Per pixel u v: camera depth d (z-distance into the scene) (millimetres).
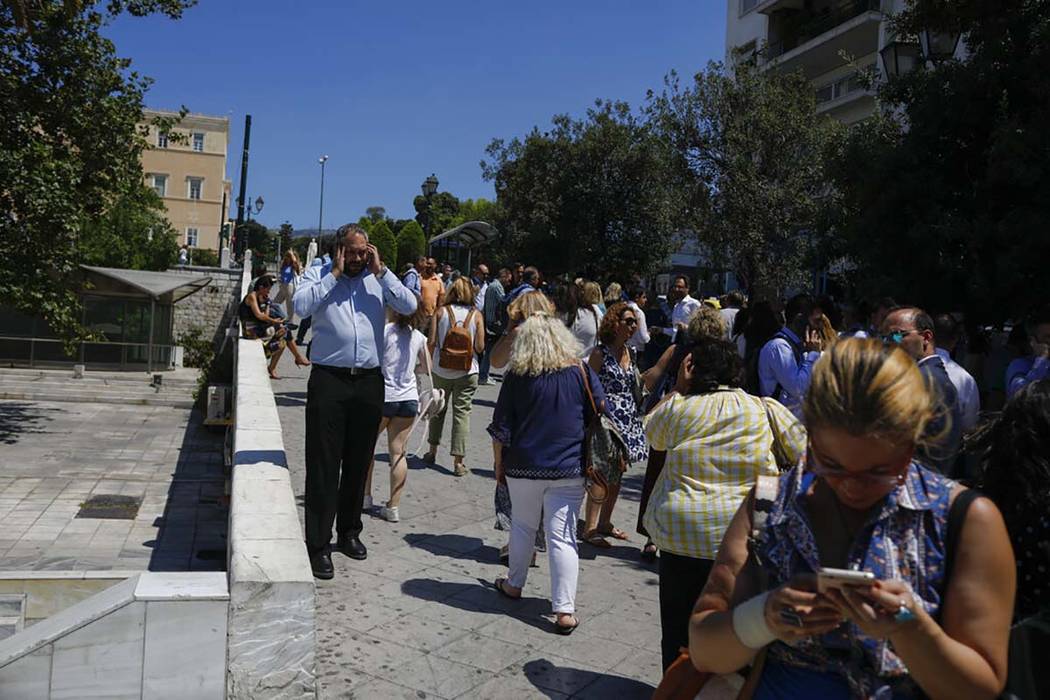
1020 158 9484
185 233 76250
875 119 11938
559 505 4988
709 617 1952
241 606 3416
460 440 8531
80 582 6473
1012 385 7207
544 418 4965
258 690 3430
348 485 5777
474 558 6098
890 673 1787
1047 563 2375
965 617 1707
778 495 1954
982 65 10289
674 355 6430
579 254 29875
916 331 5023
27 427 16734
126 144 16984
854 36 28078
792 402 5855
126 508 11086
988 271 9867
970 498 1773
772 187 22453
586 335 9453
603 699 4184
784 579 1875
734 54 30594
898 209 10773
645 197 29562
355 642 4574
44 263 15469
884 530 1786
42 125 16016
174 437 16641
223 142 76812
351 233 5375
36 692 3279
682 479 3773
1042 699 2137
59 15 15633
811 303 6258
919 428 1690
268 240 77438
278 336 14508
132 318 25750
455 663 4445
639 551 6590
